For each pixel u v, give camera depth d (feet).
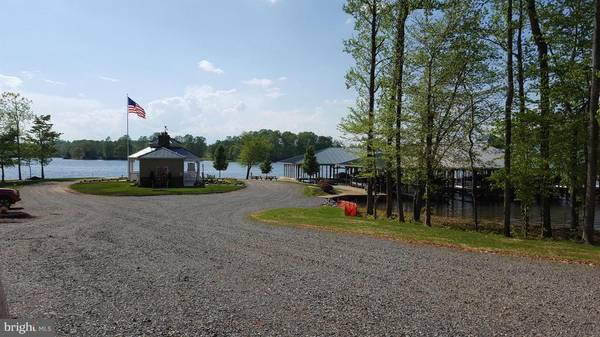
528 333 18.57
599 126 51.16
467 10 62.64
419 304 22.26
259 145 235.40
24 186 126.11
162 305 21.90
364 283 26.16
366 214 82.53
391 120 66.90
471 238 44.27
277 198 109.19
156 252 35.29
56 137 170.91
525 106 59.00
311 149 188.55
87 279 26.78
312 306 21.83
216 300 22.75
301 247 37.86
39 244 38.58
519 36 60.75
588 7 55.67
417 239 42.55
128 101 141.59
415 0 66.23
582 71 53.16
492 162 70.69
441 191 134.00
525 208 62.59
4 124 154.71
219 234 45.16
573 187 60.75
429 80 65.00
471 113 65.00
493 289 25.14
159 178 130.21
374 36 72.49
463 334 18.38
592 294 24.36
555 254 35.76
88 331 18.42
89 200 88.17
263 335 18.11
